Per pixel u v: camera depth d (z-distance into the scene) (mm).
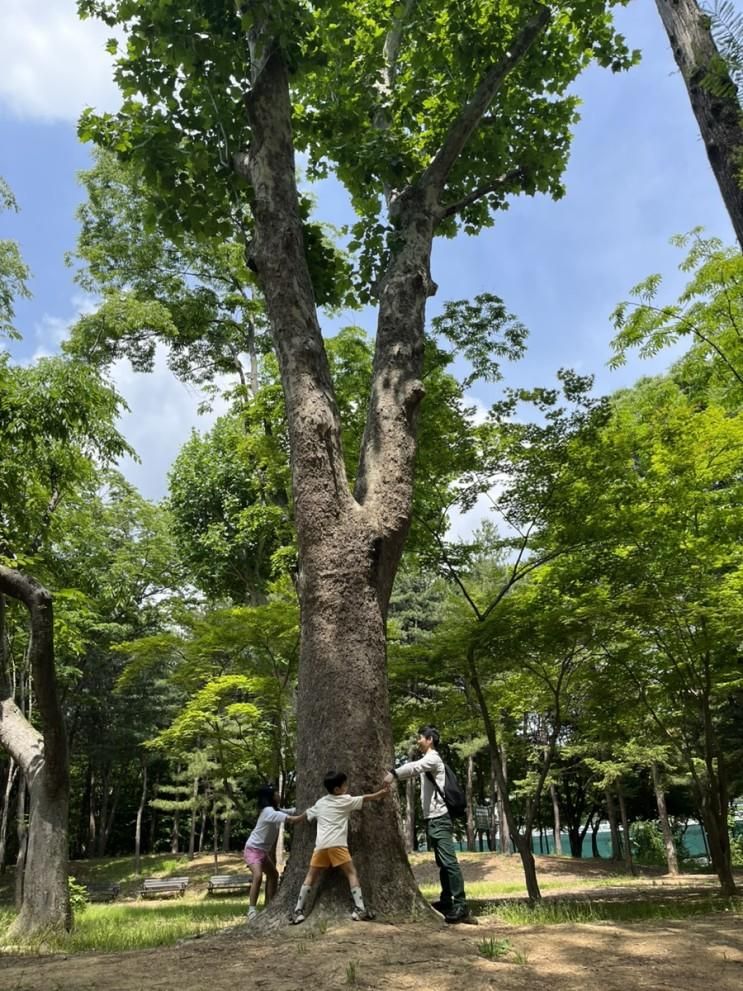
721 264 9305
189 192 9305
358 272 10578
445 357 11469
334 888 5609
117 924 9688
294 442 7055
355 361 13125
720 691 12078
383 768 6023
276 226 7859
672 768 19906
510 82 11375
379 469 7312
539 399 10242
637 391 16969
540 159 11312
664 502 10250
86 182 18953
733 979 3807
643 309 9945
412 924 5402
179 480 22047
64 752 8453
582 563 10328
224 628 12812
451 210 9562
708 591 10273
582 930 5266
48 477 10727
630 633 10297
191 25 8453
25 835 14477
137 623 24312
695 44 3359
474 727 13602
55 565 12984
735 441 10078
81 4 8555
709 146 3234
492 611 10469
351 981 3846
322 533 6668
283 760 14938
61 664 22078
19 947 6816
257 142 8266
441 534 11148
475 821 29844
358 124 10812
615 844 27453
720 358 10352
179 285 19641
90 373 10062
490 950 4465
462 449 10430
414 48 11875
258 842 8328
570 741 20688
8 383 9594
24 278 11664
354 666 6234
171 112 9172
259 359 19609
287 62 8633
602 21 11023
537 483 10344
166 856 31031
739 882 14531
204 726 14531
